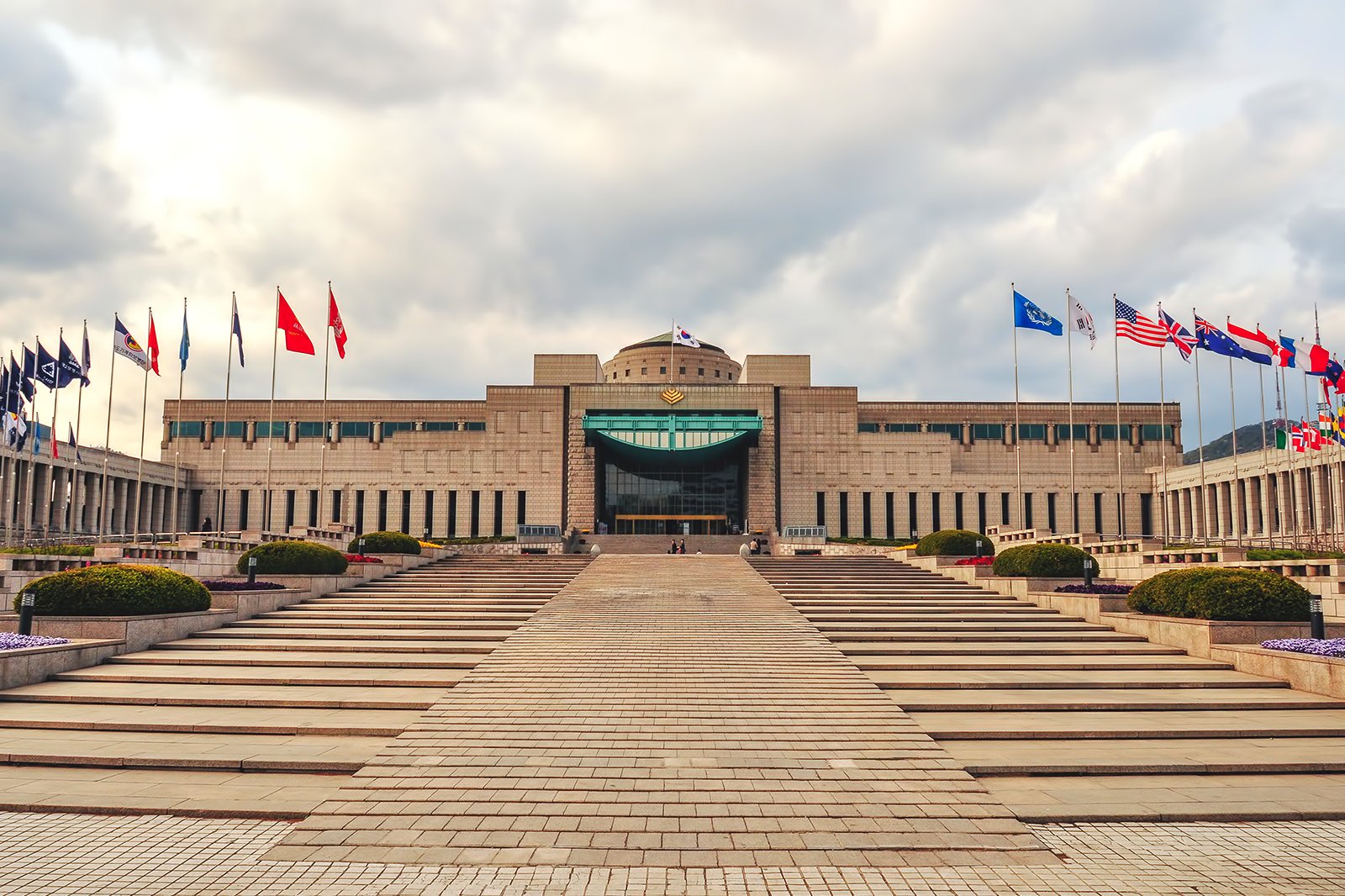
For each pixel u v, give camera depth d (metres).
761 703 15.74
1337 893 8.77
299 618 24.80
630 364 89.62
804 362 80.44
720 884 8.95
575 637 21.34
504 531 69.88
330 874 9.16
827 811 10.90
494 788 11.61
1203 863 9.59
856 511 69.88
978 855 9.75
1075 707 16.09
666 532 71.94
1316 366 36.31
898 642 22.17
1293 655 17.75
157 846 10.05
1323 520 55.38
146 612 21.38
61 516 61.53
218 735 14.37
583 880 9.02
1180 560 29.80
